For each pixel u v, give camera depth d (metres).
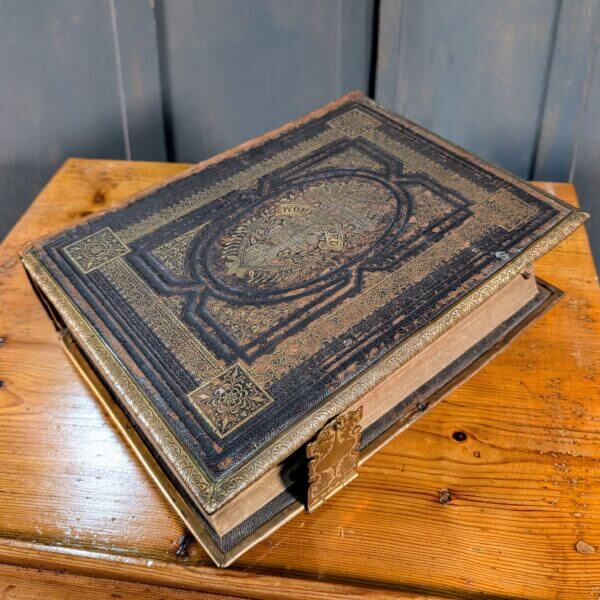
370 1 1.50
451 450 1.03
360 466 1.01
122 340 0.96
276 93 1.64
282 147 1.25
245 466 0.83
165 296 1.02
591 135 1.56
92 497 0.98
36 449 1.04
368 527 0.95
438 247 1.06
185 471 0.83
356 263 1.05
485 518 0.96
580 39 1.45
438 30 1.51
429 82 1.58
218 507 0.80
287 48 1.57
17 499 0.98
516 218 1.10
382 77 1.58
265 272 1.04
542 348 1.15
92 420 1.07
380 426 1.03
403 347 0.94
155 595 0.94
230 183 1.19
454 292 1.00
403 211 1.12
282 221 1.12
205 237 1.10
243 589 0.90
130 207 1.16
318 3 1.50
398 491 0.99
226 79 1.61
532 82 1.53
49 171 1.69
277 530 0.95
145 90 1.60
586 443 1.03
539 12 1.45
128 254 1.08
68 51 1.52
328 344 0.95
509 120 1.60
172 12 1.51
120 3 1.47
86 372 1.11
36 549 0.93
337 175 1.19
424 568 0.91
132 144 1.68
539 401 1.08
